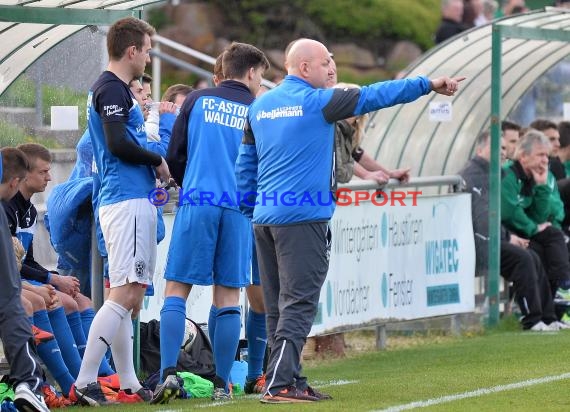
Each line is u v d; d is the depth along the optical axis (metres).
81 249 29.97
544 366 30.62
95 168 27.36
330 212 24.67
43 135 31.33
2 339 22.31
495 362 32.12
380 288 37.41
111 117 25.22
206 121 26.55
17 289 22.50
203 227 26.23
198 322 32.16
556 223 44.00
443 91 24.41
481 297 41.28
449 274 40.00
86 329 28.78
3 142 31.09
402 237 38.16
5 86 31.02
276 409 23.30
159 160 25.78
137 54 25.83
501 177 42.12
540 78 46.53
